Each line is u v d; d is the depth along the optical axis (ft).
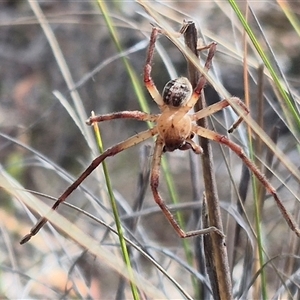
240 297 1.67
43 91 2.99
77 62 3.02
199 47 1.60
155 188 1.64
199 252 1.74
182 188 2.33
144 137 1.66
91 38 3.04
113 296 1.98
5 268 1.83
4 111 2.95
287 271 1.72
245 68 1.66
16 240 2.04
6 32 3.31
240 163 2.13
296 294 1.71
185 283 1.93
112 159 2.57
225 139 1.62
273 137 1.71
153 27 1.64
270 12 2.63
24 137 2.73
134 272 1.66
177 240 2.14
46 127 2.77
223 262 1.59
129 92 2.77
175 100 1.64
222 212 1.86
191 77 1.63
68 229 1.57
